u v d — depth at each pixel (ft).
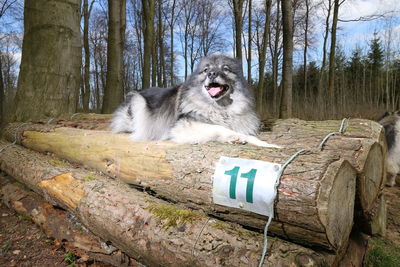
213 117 10.88
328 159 5.50
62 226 9.43
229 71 10.93
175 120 11.32
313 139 9.61
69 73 20.49
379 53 87.56
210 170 6.82
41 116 19.22
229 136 9.30
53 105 19.69
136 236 6.64
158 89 14.78
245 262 5.03
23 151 14.55
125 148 9.86
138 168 9.01
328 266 5.09
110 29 30.22
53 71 19.67
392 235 10.97
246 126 11.27
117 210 7.41
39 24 19.35
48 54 19.53
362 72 91.09
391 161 17.80
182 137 9.81
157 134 12.29
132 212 7.17
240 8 39.68
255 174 5.66
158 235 6.25
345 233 5.68
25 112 19.17
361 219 7.76
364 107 51.55
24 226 10.75
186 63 89.15
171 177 7.81
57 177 10.09
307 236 5.24
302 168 5.39
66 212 9.93
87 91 56.29
